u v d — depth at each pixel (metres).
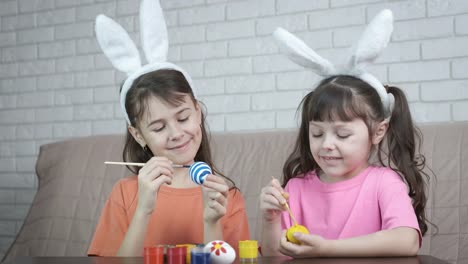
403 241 1.20
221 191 1.32
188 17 2.79
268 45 2.63
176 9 2.82
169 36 2.82
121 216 1.63
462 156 2.01
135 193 1.65
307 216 1.49
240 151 2.31
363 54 1.38
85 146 2.58
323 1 2.54
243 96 2.67
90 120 2.96
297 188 1.54
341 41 2.50
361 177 1.45
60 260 1.10
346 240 1.16
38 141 3.07
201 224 1.59
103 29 1.55
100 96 2.95
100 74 2.95
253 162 2.26
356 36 2.47
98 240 1.60
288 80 2.59
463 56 2.31
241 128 2.67
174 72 1.54
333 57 2.51
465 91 2.30
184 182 1.65
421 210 1.54
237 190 1.73
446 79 2.33
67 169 2.51
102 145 2.55
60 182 2.49
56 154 2.61
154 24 1.59
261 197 1.31
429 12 2.37
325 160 1.37
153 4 1.58
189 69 2.78
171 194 1.63
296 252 1.13
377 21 1.36
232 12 2.71
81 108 2.99
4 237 3.08
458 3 2.33
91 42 2.97
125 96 1.56
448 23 2.34
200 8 2.77
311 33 2.55
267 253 1.36
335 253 1.14
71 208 2.41
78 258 1.13
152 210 1.41
